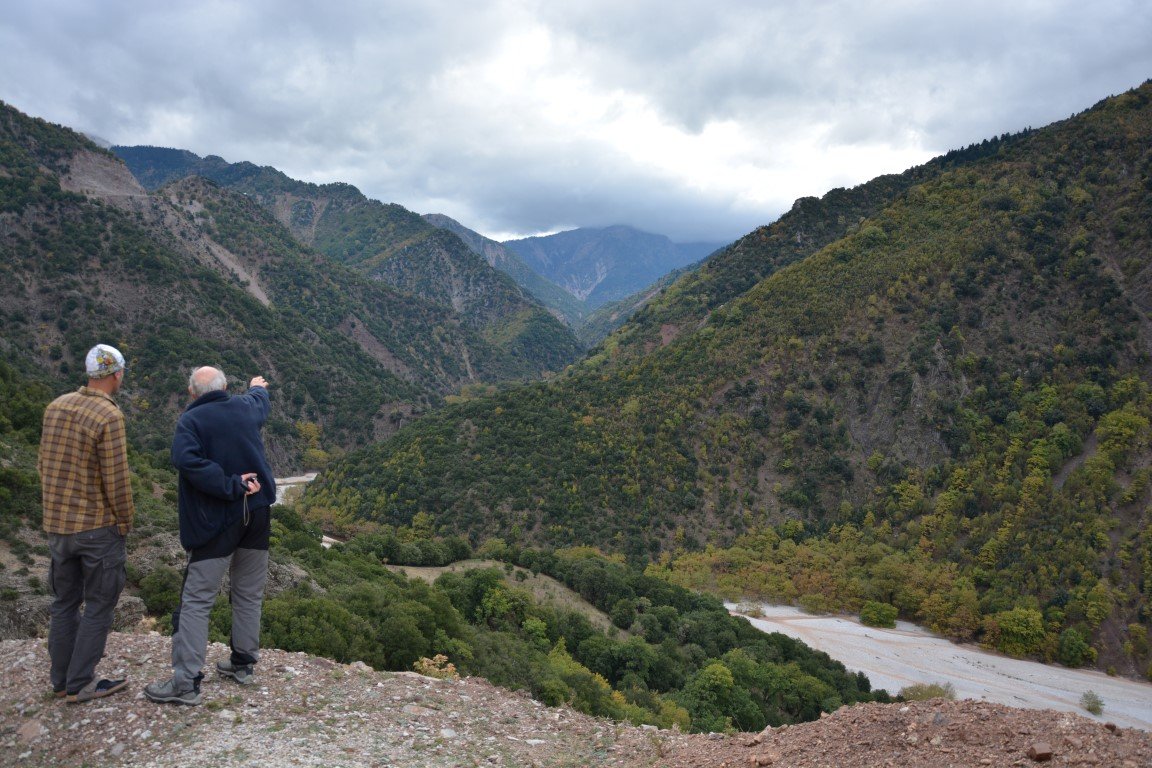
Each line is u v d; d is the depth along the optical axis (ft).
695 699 151.23
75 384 450.30
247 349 594.65
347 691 27.20
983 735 19.38
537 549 324.19
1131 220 432.66
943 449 372.79
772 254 635.66
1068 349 389.60
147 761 19.85
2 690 22.76
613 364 530.68
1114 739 18.01
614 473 381.19
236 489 22.70
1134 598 285.02
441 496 370.32
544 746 24.86
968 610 291.58
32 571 85.20
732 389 419.95
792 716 172.55
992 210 475.72
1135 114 497.46
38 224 530.68
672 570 331.16
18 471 103.65
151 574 92.02
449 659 90.33
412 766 21.62
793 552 340.80
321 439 593.01
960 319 418.51
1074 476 334.44
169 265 590.96
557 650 166.09
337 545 245.24
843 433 391.04
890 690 227.81
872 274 462.19
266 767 20.16
